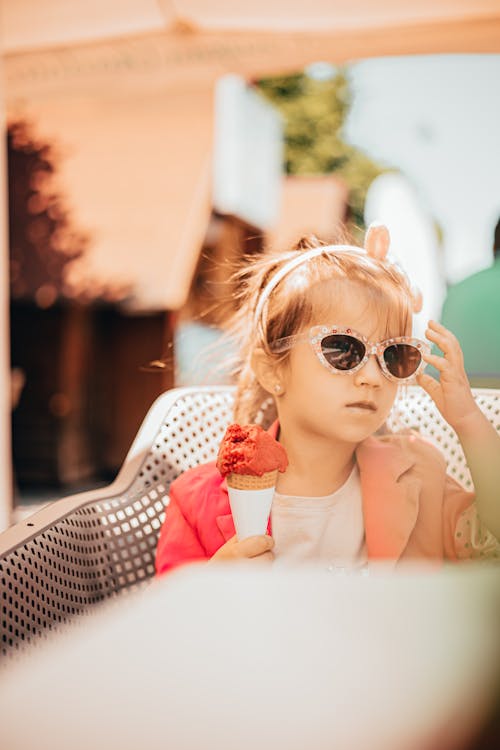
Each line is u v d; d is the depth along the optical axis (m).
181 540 1.22
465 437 1.19
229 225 8.99
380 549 1.19
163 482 1.42
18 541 1.04
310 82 15.39
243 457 1.01
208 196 8.32
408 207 5.67
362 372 1.15
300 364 1.20
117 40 3.13
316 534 1.22
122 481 1.37
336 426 1.18
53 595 1.09
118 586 1.28
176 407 1.48
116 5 2.87
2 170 3.25
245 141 9.57
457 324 2.04
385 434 1.40
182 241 7.97
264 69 3.13
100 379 8.73
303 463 1.23
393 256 1.31
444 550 1.22
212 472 1.28
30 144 8.09
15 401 7.84
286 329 1.22
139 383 8.82
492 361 1.99
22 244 8.02
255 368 1.30
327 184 12.00
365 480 1.23
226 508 1.21
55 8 2.91
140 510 1.36
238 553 1.01
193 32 3.05
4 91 3.27
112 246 7.98
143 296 7.80
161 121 8.27
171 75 3.18
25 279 7.93
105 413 8.90
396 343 1.16
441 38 2.88
